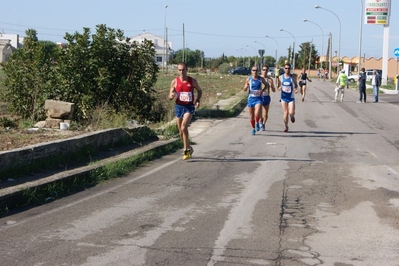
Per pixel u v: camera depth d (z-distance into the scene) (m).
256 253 6.17
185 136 12.45
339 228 7.21
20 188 8.47
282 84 17.77
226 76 83.44
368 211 8.09
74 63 18.84
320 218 7.68
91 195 9.12
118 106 19.75
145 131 15.03
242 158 12.93
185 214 7.87
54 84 18.80
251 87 16.92
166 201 8.67
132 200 8.74
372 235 6.91
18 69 18.98
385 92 44.12
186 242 6.55
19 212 7.97
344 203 8.57
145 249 6.29
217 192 9.31
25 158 10.01
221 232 6.97
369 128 19.50
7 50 69.56
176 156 13.35
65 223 7.38
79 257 6.00
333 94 40.97
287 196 9.01
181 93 12.19
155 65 20.41
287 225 7.32
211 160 12.66
